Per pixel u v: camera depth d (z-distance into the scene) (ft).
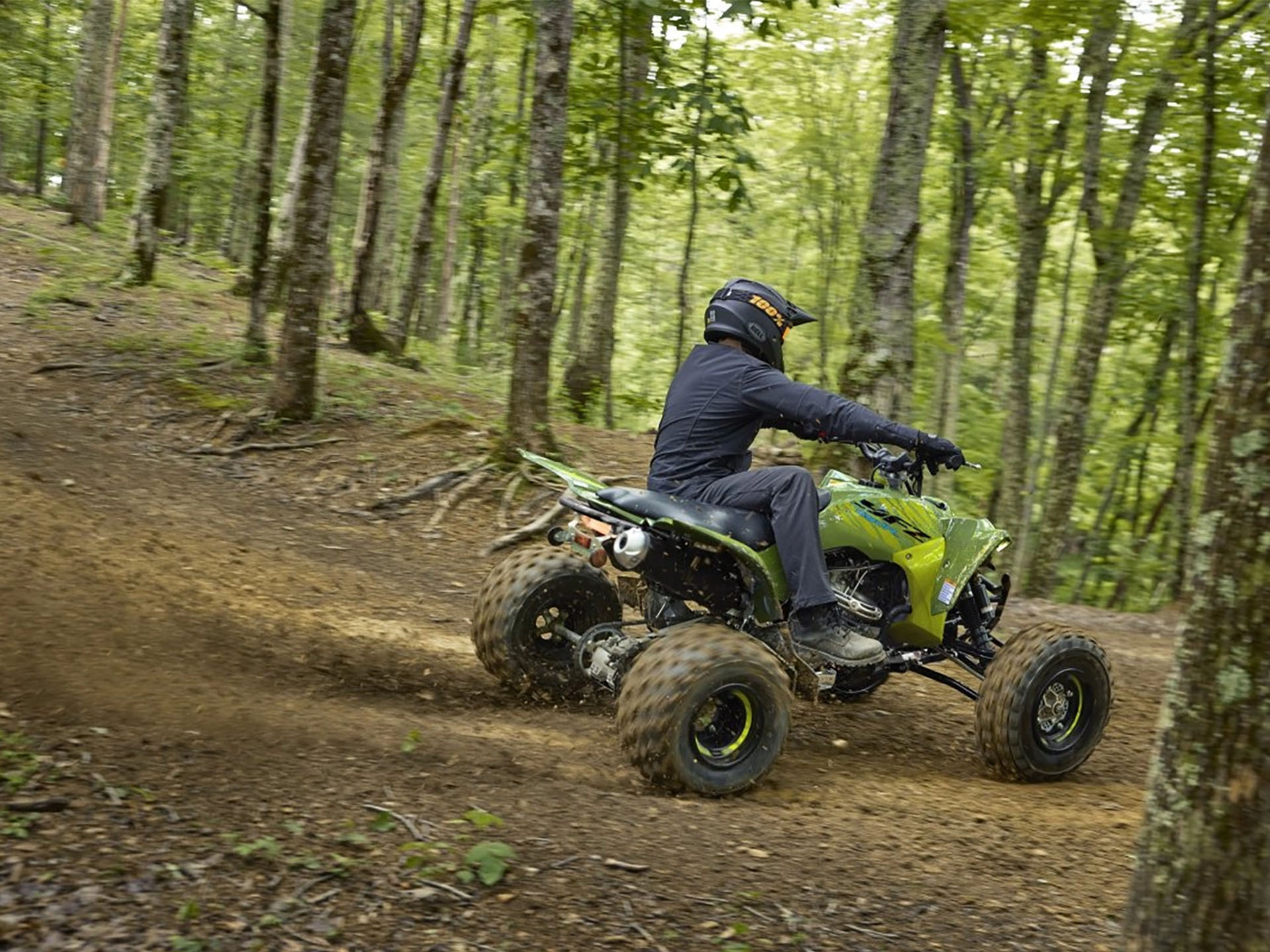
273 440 35.70
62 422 34.68
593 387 54.39
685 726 14.64
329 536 29.25
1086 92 51.31
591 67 43.47
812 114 70.33
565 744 16.61
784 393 16.01
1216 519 8.90
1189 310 49.24
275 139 43.09
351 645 20.01
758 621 16.62
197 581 21.67
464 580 27.30
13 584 18.01
